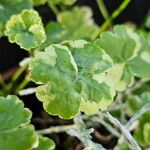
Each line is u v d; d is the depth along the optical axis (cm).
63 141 29
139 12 36
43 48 21
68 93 18
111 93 19
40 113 30
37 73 18
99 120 25
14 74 31
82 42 19
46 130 25
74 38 29
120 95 28
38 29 19
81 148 27
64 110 18
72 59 19
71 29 30
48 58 18
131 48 22
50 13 33
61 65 18
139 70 22
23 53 33
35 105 30
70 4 30
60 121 29
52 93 18
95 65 19
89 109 18
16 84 31
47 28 26
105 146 28
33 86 31
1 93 29
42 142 20
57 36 27
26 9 21
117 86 22
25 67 30
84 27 30
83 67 19
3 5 23
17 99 19
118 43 22
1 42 33
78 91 18
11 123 19
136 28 34
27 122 19
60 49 19
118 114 28
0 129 19
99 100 18
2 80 30
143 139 25
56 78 18
